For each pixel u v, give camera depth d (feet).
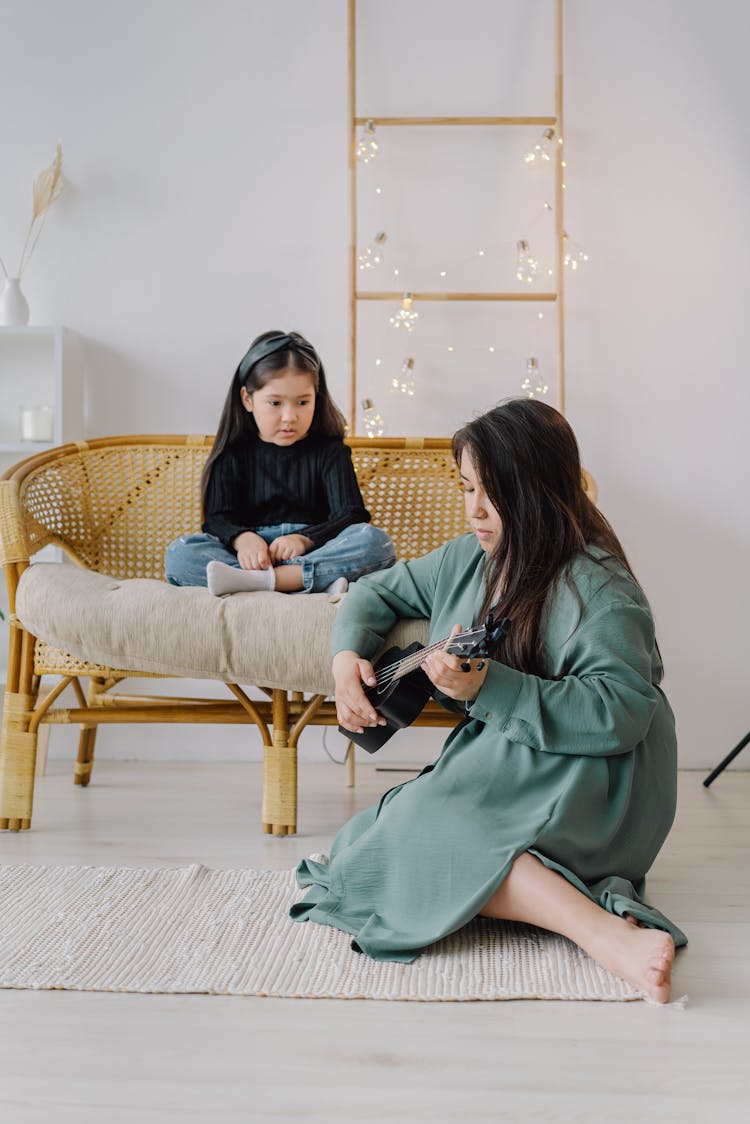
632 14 9.03
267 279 9.16
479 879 4.62
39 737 8.54
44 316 9.20
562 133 8.94
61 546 7.98
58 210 9.18
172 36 9.14
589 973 4.39
